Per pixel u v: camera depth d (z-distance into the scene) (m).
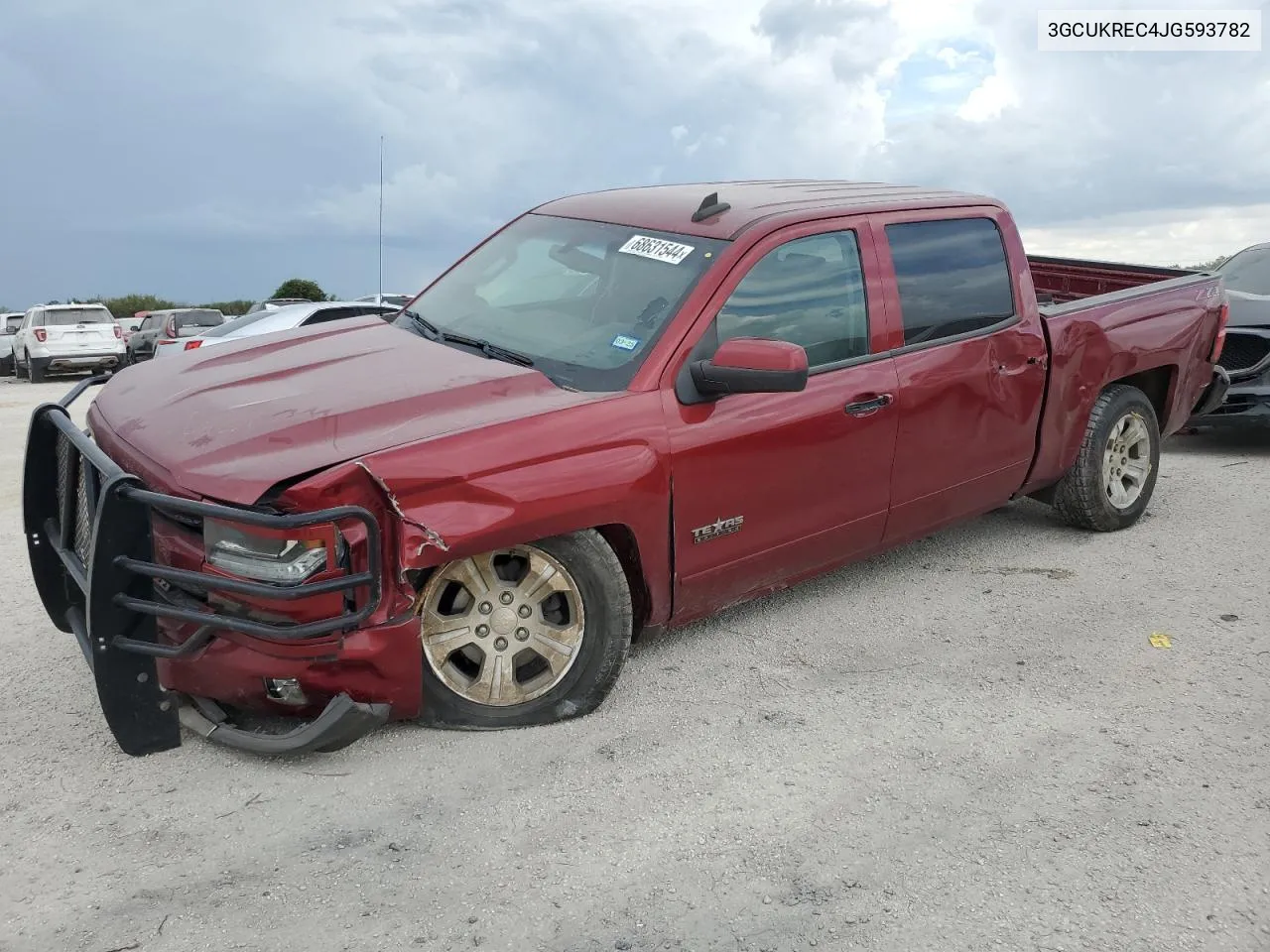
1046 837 3.15
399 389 3.71
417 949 2.63
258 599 3.23
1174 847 3.11
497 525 3.42
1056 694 4.11
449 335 4.41
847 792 3.38
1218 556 5.78
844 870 2.98
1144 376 6.40
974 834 3.16
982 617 4.89
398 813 3.22
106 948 2.61
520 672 3.88
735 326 4.13
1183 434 9.55
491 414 3.61
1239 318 8.39
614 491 3.68
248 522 3.09
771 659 4.40
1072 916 2.80
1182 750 3.69
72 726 3.73
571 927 2.72
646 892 2.87
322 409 3.54
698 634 4.67
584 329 4.17
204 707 3.54
